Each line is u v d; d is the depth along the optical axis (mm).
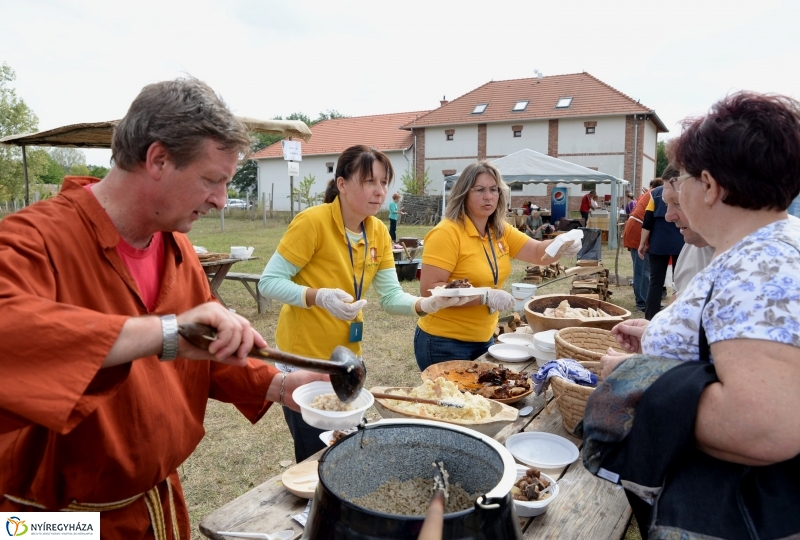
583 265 8117
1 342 870
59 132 7230
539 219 18156
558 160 13695
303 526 1436
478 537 967
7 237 1032
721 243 1182
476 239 2918
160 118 1114
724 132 1091
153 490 1403
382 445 1316
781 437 930
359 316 2391
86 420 1174
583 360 2363
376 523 951
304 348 2318
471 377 2516
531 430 2125
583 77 29562
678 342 1177
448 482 1297
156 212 1219
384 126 34562
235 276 7023
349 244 2381
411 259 10344
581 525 1502
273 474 3217
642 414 1101
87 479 1229
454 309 2865
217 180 1202
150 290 1361
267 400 1603
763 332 959
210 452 3475
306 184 31234
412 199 26312
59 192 1222
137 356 959
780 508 1021
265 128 7922
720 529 1027
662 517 1077
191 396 1493
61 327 902
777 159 1050
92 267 1165
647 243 5660
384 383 4656
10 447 1180
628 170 27109
